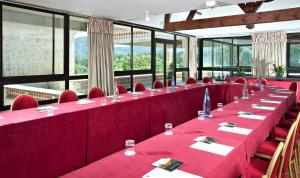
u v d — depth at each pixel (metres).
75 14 5.54
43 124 2.63
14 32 4.66
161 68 8.44
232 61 9.87
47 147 2.68
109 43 6.32
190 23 6.56
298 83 7.55
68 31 5.54
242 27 8.09
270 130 2.94
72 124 2.93
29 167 2.52
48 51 5.23
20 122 2.43
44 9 5.00
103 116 3.30
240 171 1.89
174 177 1.40
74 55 5.79
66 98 4.13
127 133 3.66
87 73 5.98
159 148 1.86
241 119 2.74
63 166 2.85
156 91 5.00
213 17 6.37
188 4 4.57
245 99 4.16
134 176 1.41
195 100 5.54
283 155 1.74
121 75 6.90
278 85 7.86
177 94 4.88
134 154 1.74
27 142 2.50
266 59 8.92
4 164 2.32
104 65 6.19
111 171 1.47
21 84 4.75
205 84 6.44
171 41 8.83
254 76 9.16
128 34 7.11
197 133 2.22
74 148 2.96
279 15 5.40
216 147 1.87
